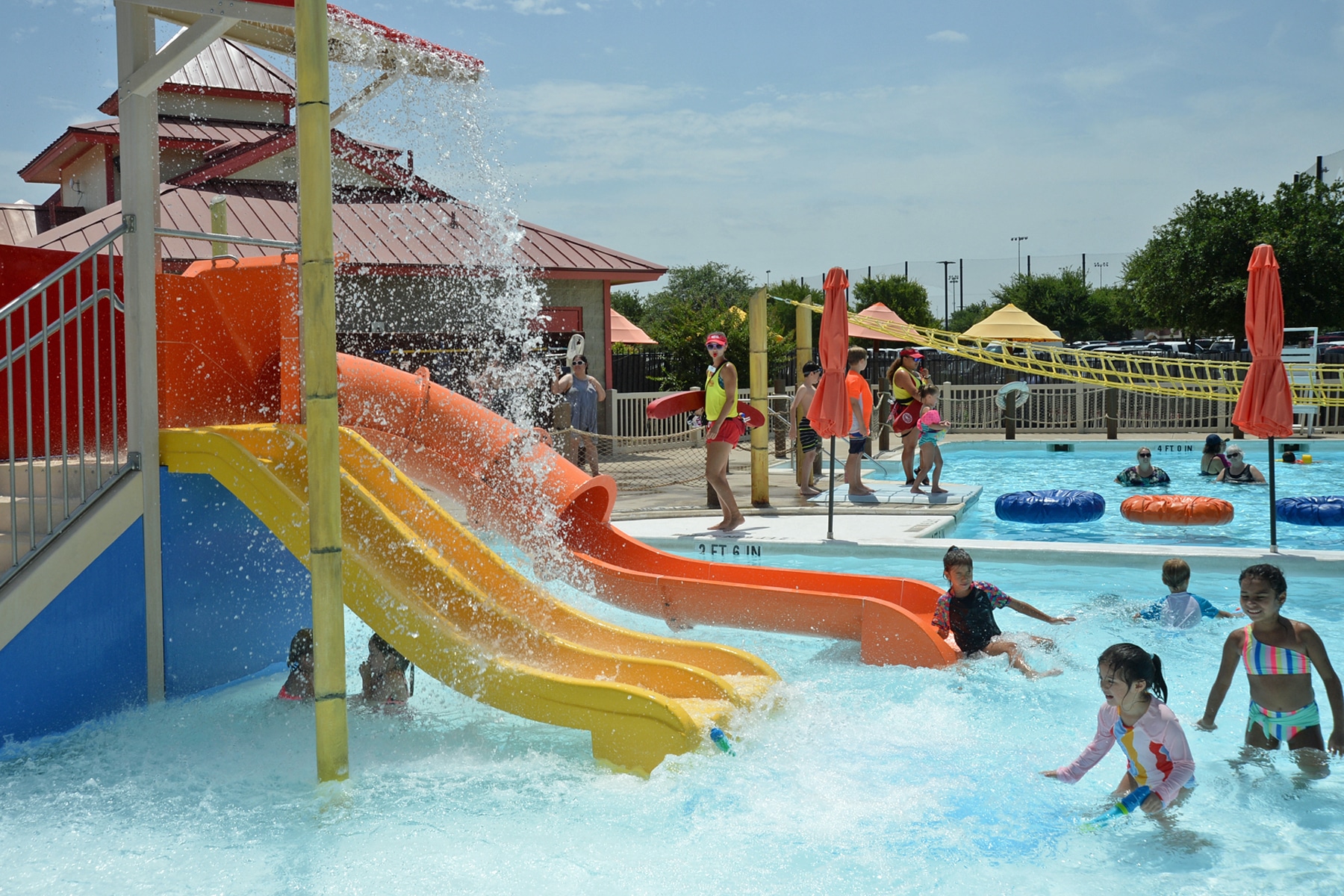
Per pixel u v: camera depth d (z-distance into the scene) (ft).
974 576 29.12
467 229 62.59
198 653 20.33
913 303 173.47
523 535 24.40
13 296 22.20
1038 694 18.95
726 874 12.34
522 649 17.97
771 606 22.31
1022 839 13.20
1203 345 138.31
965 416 80.02
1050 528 38.22
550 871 12.51
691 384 86.48
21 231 68.74
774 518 38.91
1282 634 15.46
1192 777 14.49
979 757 16.06
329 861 12.94
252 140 66.74
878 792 14.75
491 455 23.90
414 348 61.11
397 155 62.64
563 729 18.26
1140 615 23.71
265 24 16.66
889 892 11.86
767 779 15.26
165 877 12.57
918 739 16.84
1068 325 201.36
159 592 19.40
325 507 14.55
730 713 16.52
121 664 18.88
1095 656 21.16
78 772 16.19
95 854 13.25
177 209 57.62
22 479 19.69
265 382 22.81
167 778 15.93
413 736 17.92
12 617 16.97
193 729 18.19
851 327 71.67
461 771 16.14
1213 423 76.13
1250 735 16.12
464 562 20.01
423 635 16.58
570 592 26.04
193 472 19.04
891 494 45.14
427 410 23.84
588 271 66.23
